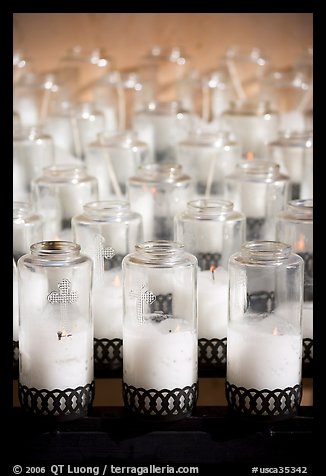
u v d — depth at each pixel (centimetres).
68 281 94
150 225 116
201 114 155
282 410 94
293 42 153
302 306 96
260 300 95
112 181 131
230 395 95
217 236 105
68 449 95
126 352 95
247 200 117
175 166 118
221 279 105
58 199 115
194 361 95
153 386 93
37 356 93
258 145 140
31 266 93
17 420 95
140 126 143
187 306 95
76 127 142
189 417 95
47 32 151
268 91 151
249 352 94
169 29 155
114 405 104
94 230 105
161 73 156
